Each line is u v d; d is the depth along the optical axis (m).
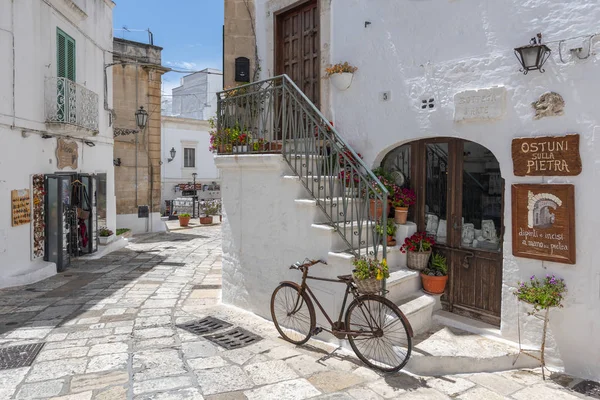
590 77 3.86
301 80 6.77
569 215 3.95
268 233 5.28
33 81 7.99
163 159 27.59
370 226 5.09
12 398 3.35
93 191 10.51
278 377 3.77
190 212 23.72
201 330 4.98
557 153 4.02
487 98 4.47
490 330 4.61
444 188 5.24
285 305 5.00
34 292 6.82
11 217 7.37
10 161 7.34
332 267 4.49
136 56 16.05
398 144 5.45
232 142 5.74
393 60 5.38
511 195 4.34
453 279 5.12
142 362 4.04
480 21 4.56
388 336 4.04
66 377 3.71
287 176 4.94
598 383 3.85
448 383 3.79
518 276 4.34
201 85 29.91
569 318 4.01
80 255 10.34
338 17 6.04
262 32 7.28
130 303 6.17
